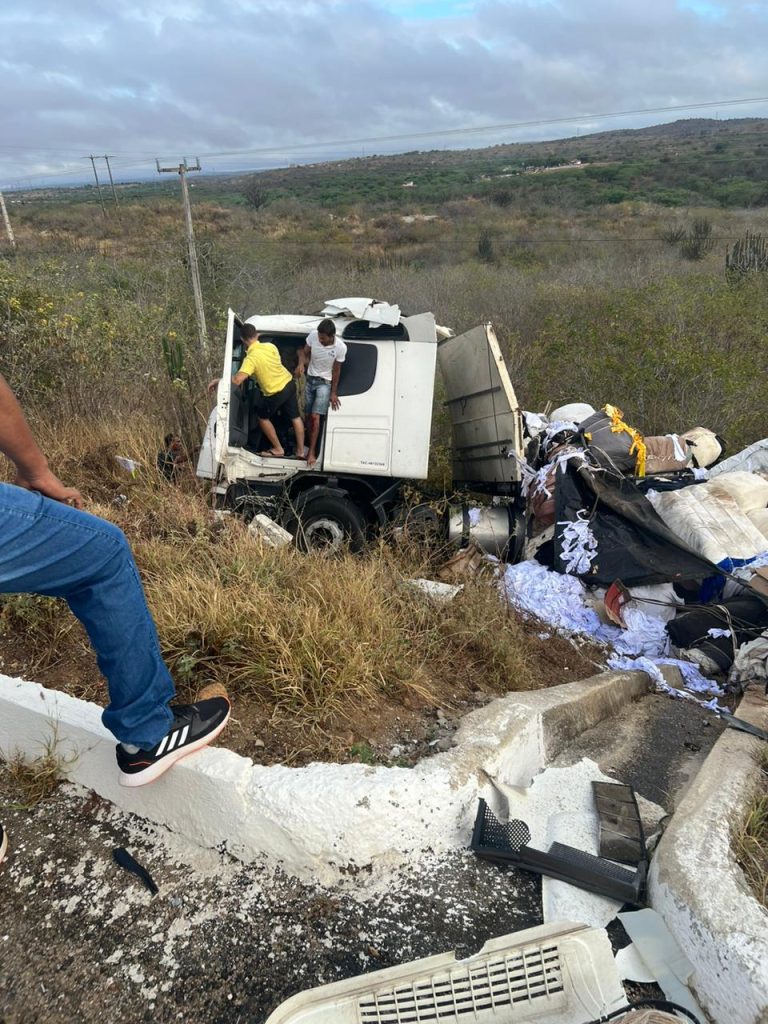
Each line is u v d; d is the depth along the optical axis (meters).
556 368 9.59
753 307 11.48
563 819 2.79
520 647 4.17
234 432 6.15
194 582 3.59
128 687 2.17
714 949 2.01
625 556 5.24
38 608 3.39
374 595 3.86
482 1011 1.95
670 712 3.95
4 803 2.77
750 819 2.56
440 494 7.19
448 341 6.82
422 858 2.53
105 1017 2.04
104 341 8.41
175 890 2.42
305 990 2.03
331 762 2.72
